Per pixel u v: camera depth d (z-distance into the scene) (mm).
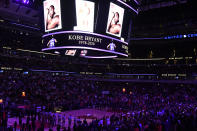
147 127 12297
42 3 22906
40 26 23609
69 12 20922
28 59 45938
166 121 13211
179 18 49219
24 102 27344
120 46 23594
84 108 34375
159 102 34219
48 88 36781
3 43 41156
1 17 34094
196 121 13539
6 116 19031
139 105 30516
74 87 43750
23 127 16406
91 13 21281
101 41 21750
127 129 11594
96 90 46156
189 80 45312
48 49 22125
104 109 33156
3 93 28438
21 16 33219
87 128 13203
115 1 21844
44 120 21047
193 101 34781
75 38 20844
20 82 35594
